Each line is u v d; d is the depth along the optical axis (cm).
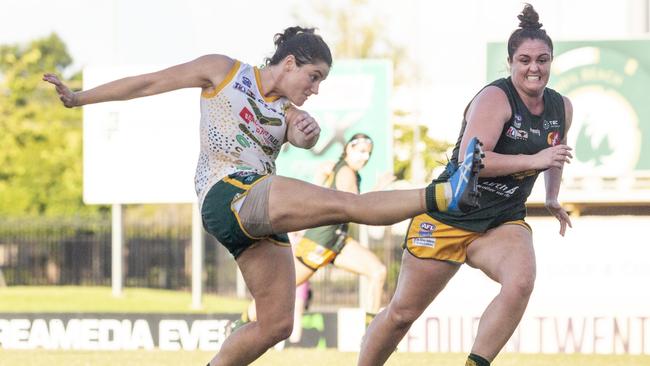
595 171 4178
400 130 8631
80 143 11069
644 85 4147
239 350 2052
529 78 2114
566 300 3831
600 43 4175
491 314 2095
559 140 2197
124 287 8081
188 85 1947
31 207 10706
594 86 4178
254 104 1931
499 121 2106
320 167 3722
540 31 2130
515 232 2184
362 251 3616
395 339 2319
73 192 10775
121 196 5275
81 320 3831
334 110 4934
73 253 8525
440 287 2261
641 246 3812
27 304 6556
